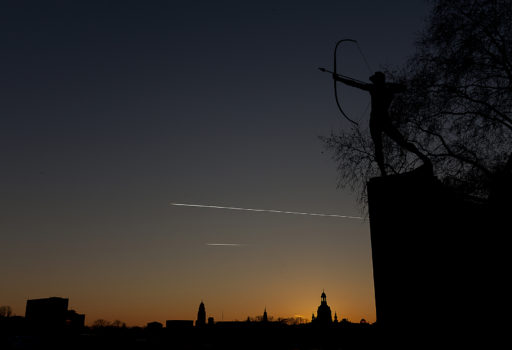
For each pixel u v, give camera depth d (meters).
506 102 17.27
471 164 16.53
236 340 149.62
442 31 18.14
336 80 12.54
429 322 10.55
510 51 16.89
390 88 12.85
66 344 121.69
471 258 11.25
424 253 11.07
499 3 17.42
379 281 11.30
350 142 17.89
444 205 11.55
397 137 12.67
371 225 11.80
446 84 17.77
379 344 10.96
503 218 12.17
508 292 10.86
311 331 134.75
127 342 136.75
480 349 10.25
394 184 11.74
